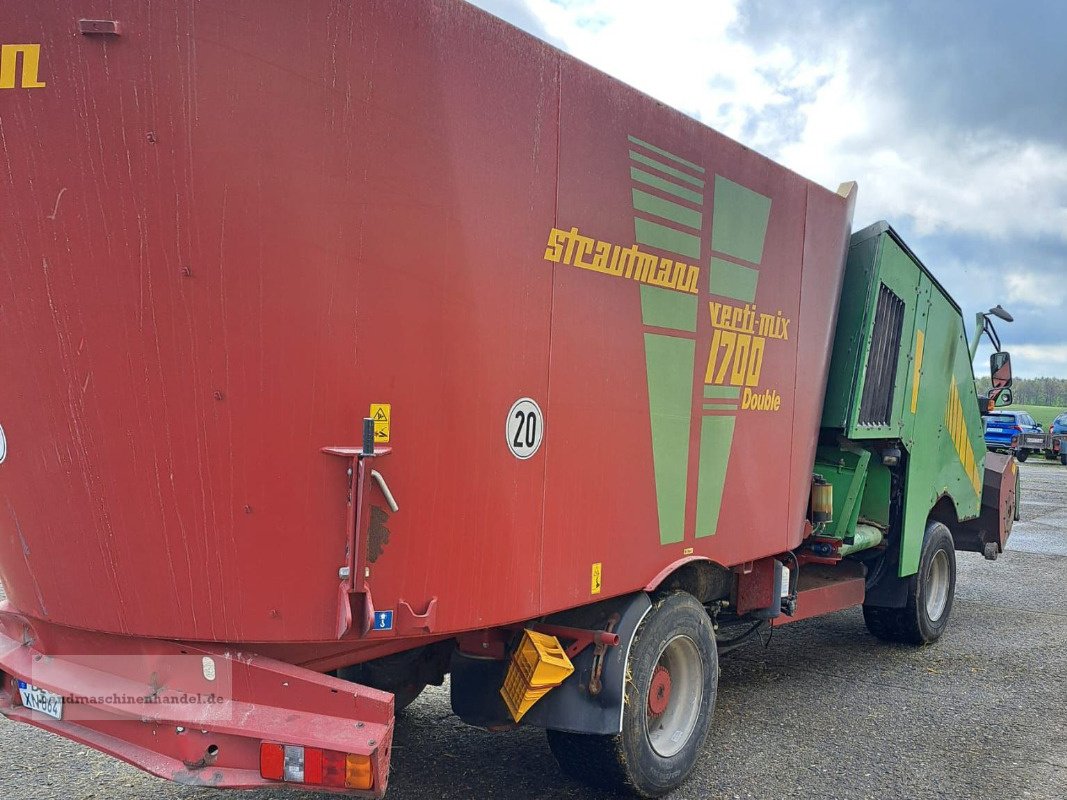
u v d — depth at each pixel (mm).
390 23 2668
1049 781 4203
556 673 3383
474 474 2957
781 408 4773
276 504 2564
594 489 3445
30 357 2520
